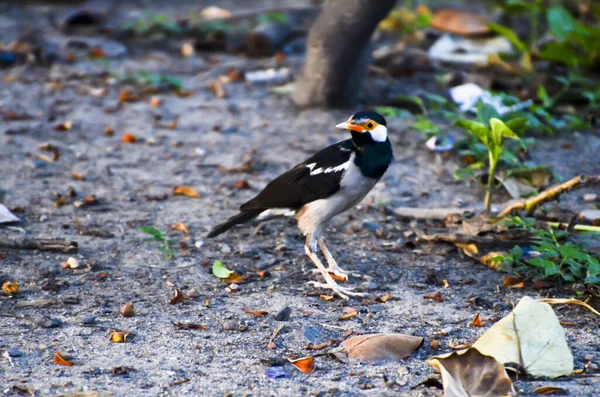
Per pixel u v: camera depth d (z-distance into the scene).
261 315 9.01
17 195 12.28
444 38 19.09
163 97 16.77
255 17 20.53
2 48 18.95
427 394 7.32
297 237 11.17
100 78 17.75
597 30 15.88
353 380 7.62
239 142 14.42
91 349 8.20
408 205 12.16
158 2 24.12
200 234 11.15
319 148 14.09
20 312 9.02
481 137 10.95
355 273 10.09
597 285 9.28
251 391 7.39
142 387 7.45
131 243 10.86
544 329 7.82
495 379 7.24
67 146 14.26
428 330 8.65
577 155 13.83
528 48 17.97
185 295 9.48
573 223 10.43
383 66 17.58
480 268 10.21
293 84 17.14
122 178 13.04
